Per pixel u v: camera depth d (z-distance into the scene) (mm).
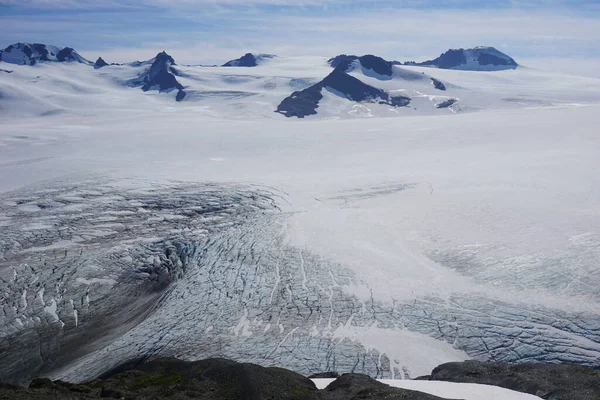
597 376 18594
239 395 16500
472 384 18031
